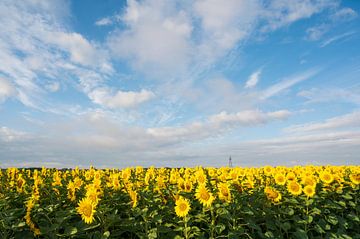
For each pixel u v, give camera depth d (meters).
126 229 2.87
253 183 4.03
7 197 3.07
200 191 3.00
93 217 2.66
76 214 2.97
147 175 4.09
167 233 2.96
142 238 2.71
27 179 4.57
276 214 3.51
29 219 2.51
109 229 2.94
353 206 4.04
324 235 3.58
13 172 4.44
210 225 2.87
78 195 3.34
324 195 3.99
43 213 2.66
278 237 3.17
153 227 3.00
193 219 3.18
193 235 2.81
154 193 3.53
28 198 3.09
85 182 4.14
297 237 3.19
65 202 3.19
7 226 2.42
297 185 3.73
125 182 3.64
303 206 3.60
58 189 3.35
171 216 3.18
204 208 3.01
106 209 2.72
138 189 3.52
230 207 3.08
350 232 3.84
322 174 4.23
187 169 5.35
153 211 2.95
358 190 4.50
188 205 2.83
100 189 3.17
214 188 3.51
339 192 4.05
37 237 2.62
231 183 3.45
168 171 5.97
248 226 3.11
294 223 3.47
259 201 3.45
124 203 3.09
